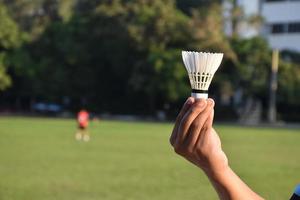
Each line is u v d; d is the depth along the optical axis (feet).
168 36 256.52
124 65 275.39
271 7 293.84
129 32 261.03
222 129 194.49
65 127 178.70
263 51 252.42
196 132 8.65
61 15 314.55
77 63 282.56
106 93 290.15
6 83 268.21
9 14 304.30
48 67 284.20
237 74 250.98
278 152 114.73
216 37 244.83
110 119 254.06
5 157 93.25
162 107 280.72
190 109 8.61
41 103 299.79
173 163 89.35
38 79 285.23
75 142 126.62
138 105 288.10
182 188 64.13
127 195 59.26
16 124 192.34
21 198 56.34
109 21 276.82
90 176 73.00
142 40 259.60
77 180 69.31
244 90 257.75
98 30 277.03
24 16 310.04
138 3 271.28
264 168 86.43
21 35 280.92
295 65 262.06
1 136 139.85
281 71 256.73
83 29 281.74
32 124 192.95
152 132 165.58
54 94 288.10
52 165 83.61
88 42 281.33
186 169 81.66
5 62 275.18
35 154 98.73
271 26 295.28
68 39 281.13
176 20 258.57
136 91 274.36
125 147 116.78
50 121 215.92
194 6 301.02
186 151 8.77
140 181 69.26
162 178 72.02
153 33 259.60
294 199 9.66
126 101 289.53
